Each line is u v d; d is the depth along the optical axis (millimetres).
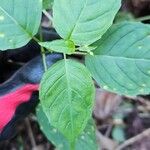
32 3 253
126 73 274
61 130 256
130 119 445
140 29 270
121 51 273
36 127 437
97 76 278
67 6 244
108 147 437
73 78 255
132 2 458
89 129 344
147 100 448
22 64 334
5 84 292
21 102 301
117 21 425
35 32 260
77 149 345
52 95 254
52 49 254
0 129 306
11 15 254
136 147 438
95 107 444
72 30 249
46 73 254
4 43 253
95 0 243
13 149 428
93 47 259
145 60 271
